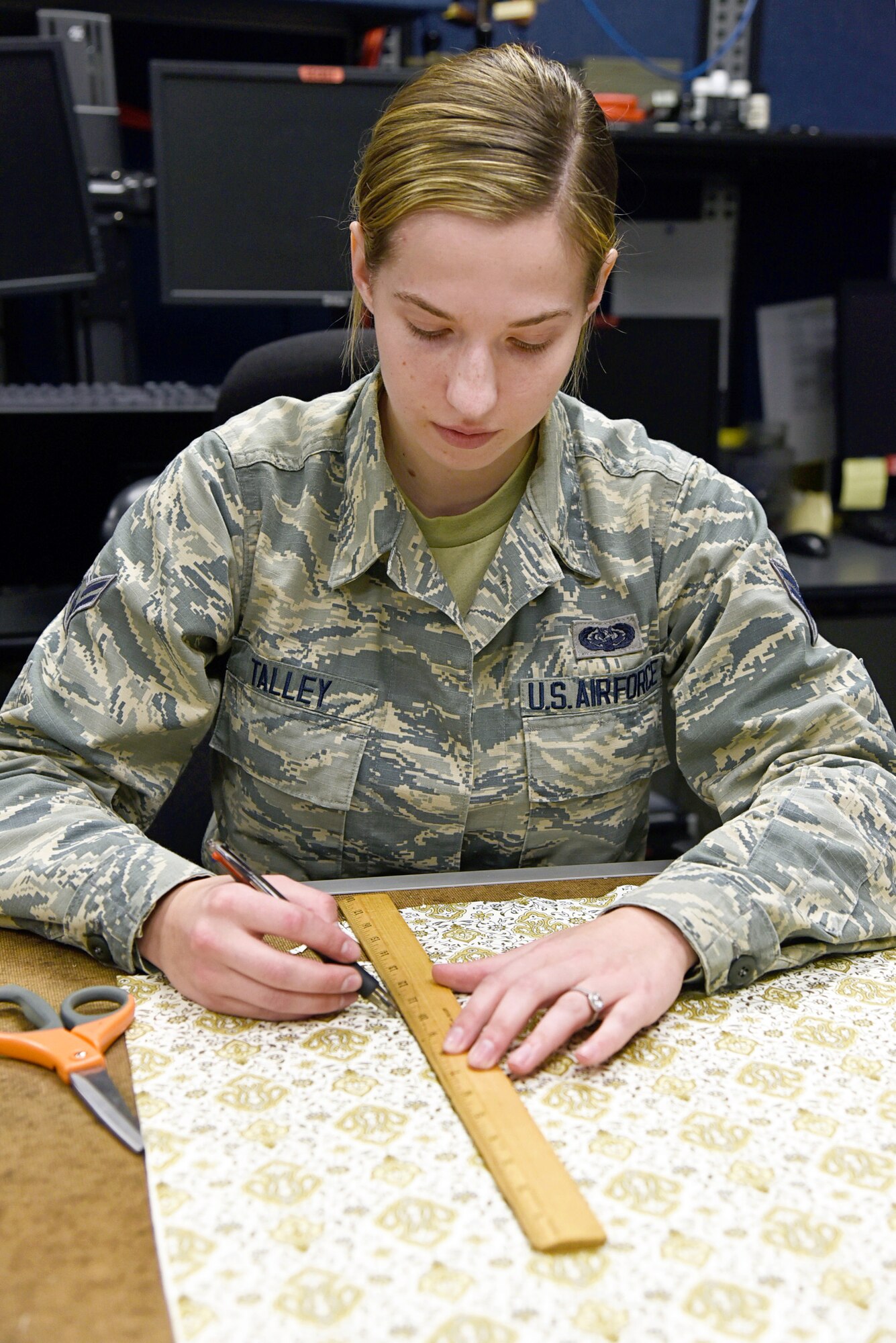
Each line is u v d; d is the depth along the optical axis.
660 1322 0.47
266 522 0.92
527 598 0.90
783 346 2.36
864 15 2.40
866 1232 0.52
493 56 0.77
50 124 1.84
